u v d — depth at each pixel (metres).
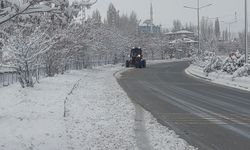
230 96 28.59
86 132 14.29
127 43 101.69
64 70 45.59
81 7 7.59
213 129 16.06
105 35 82.56
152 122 17.11
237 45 139.00
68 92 25.61
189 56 145.50
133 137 13.96
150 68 73.25
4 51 25.81
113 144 12.77
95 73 52.97
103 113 18.78
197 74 53.72
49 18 8.22
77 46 41.28
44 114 17.02
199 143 13.59
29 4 7.29
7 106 18.69
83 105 20.91
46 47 28.72
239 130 15.91
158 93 30.09
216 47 122.62
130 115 18.80
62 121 15.76
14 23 8.54
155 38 135.38
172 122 17.53
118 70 64.06
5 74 29.48
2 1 7.11
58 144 12.28
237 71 41.09
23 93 23.58
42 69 38.16
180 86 36.66
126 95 27.66
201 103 24.41
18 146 11.82
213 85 38.22
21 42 26.00
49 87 28.00
